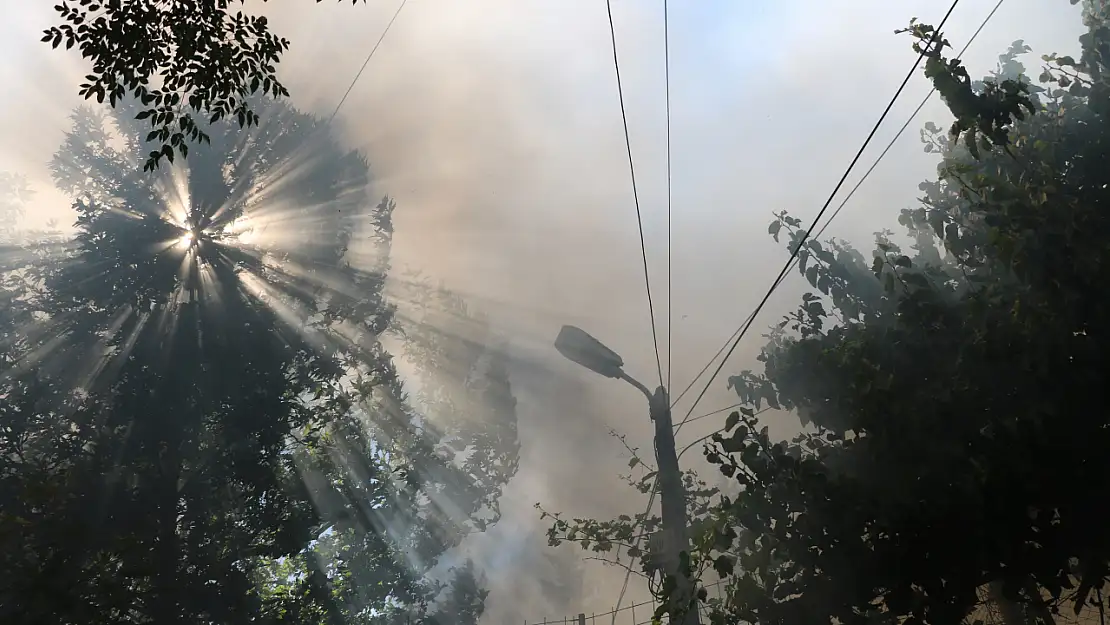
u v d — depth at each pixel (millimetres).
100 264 11789
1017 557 5109
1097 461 4945
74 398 11133
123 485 10594
